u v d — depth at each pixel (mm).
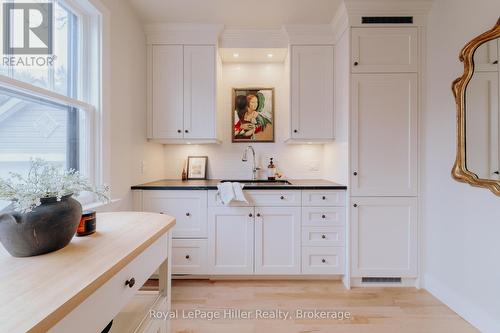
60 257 785
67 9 1529
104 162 1718
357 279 2162
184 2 2053
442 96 1924
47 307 536
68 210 839
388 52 2090
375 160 2107
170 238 1228
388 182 2107
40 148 1329
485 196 1578
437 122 1974
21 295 577
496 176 1471
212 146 2867
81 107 1581
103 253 817
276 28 2439
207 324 1681
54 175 870
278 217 2189
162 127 2426
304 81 2406
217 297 1989
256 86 2863
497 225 1507
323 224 2184
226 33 2459
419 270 2123
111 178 1818
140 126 2305
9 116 1162
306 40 2400
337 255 2186
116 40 1884
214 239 2193
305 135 2416
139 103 2281
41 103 1337
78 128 1605
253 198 2186
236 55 2664
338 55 2320
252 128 2859
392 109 2096
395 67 2084
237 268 2193
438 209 1972
